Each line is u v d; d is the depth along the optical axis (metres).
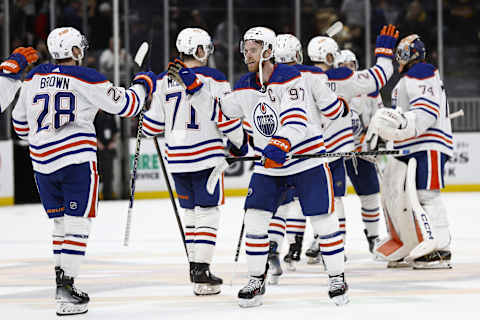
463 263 16.97
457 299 12.77
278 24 39.72
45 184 12.20
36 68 12.17
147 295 13.53
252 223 12.41
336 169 17.20
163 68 38.47
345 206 30.80
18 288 14.46
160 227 25.00
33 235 23.59
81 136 11.96
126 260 18.08
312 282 14.80
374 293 13.41
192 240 14.04
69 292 11.78
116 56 37.47
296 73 11.96
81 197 11.91
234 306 12.41
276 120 12.12
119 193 36.41
